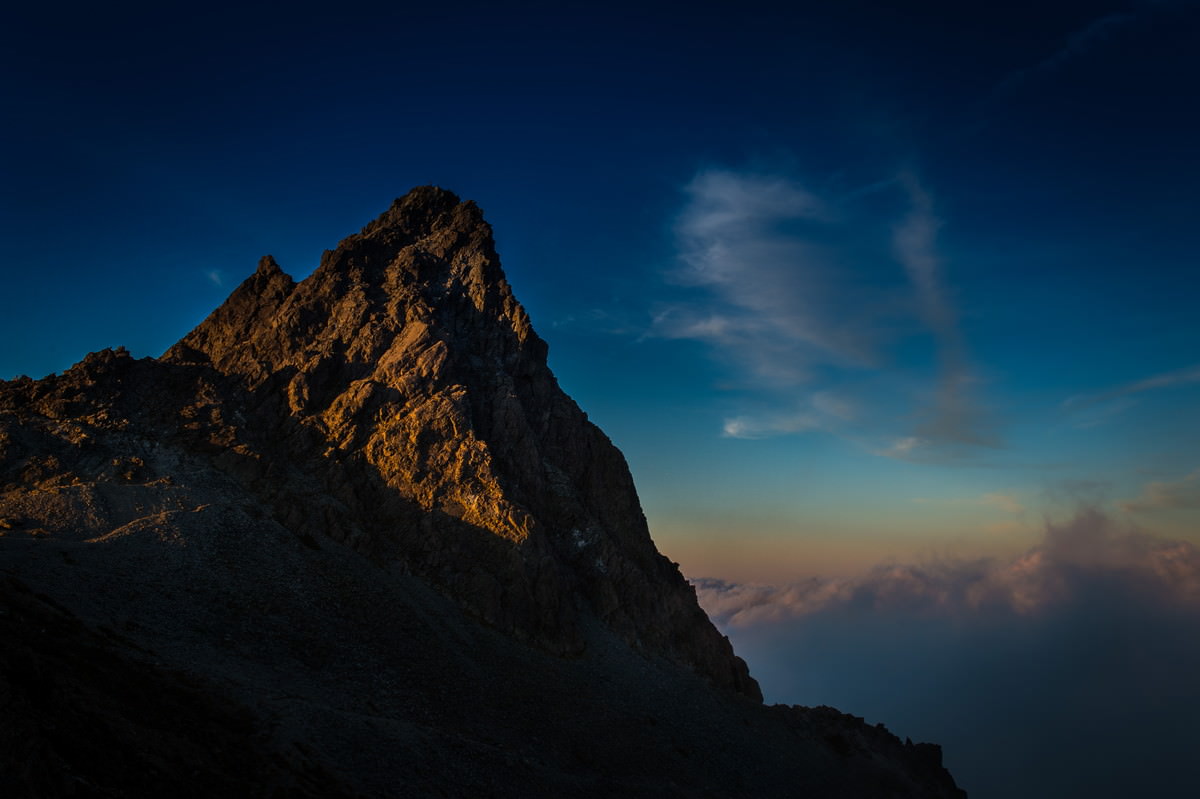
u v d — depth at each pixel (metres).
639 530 159.00
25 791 38.22
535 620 115.88
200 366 133.25
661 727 110.38
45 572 75.56
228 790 50.88
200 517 96.31
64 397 117.19
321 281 155.25
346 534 110.06
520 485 137.00
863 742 157.00
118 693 57.09
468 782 70.38
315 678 79.56
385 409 131.88
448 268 166.12
